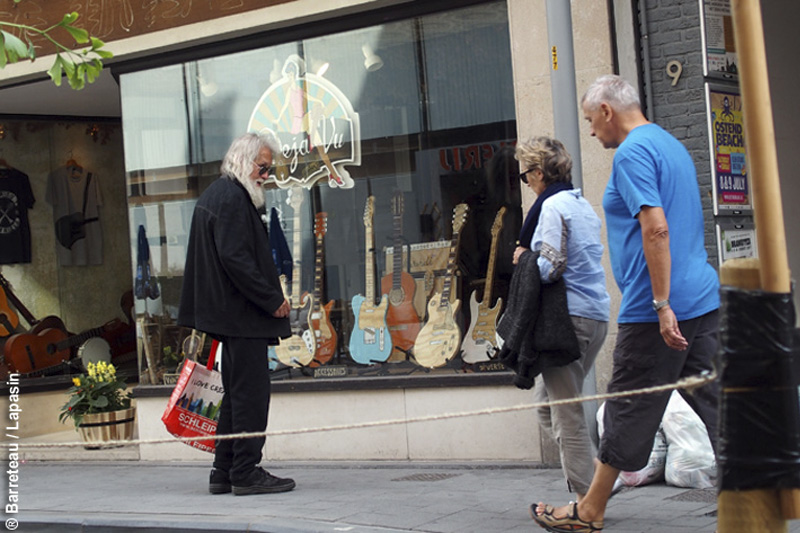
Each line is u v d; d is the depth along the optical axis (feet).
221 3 60.08
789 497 21.86
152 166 64.59
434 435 54.19
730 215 49.34
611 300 49.14
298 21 58.34
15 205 81.66
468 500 42.68
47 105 78.43
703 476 42.32
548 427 38.50
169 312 64.03
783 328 21.85
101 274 85.81
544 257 35.22
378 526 38.09
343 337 57.88
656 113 49.42
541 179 37.35
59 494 51.83
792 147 59.36
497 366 53.01
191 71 63.00
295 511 41.93
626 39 49.32
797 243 58.95
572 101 44.01
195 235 47.44
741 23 21.43
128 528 42.29
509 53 53.16
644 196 31.45
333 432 57.11
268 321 47.01
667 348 32.01
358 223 57.88
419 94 55.93
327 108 58.80
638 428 32.40
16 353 78.02
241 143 47.29
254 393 46.75
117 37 63.72
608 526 35.83
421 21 55.67
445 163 55.21
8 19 67.56
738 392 22.03
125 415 66.54
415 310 55.83
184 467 59.52
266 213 60.70
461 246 54.60
